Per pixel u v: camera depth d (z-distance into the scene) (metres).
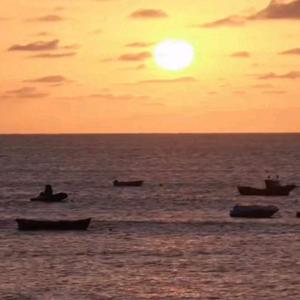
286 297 171.88
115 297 171.62
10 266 199.50
